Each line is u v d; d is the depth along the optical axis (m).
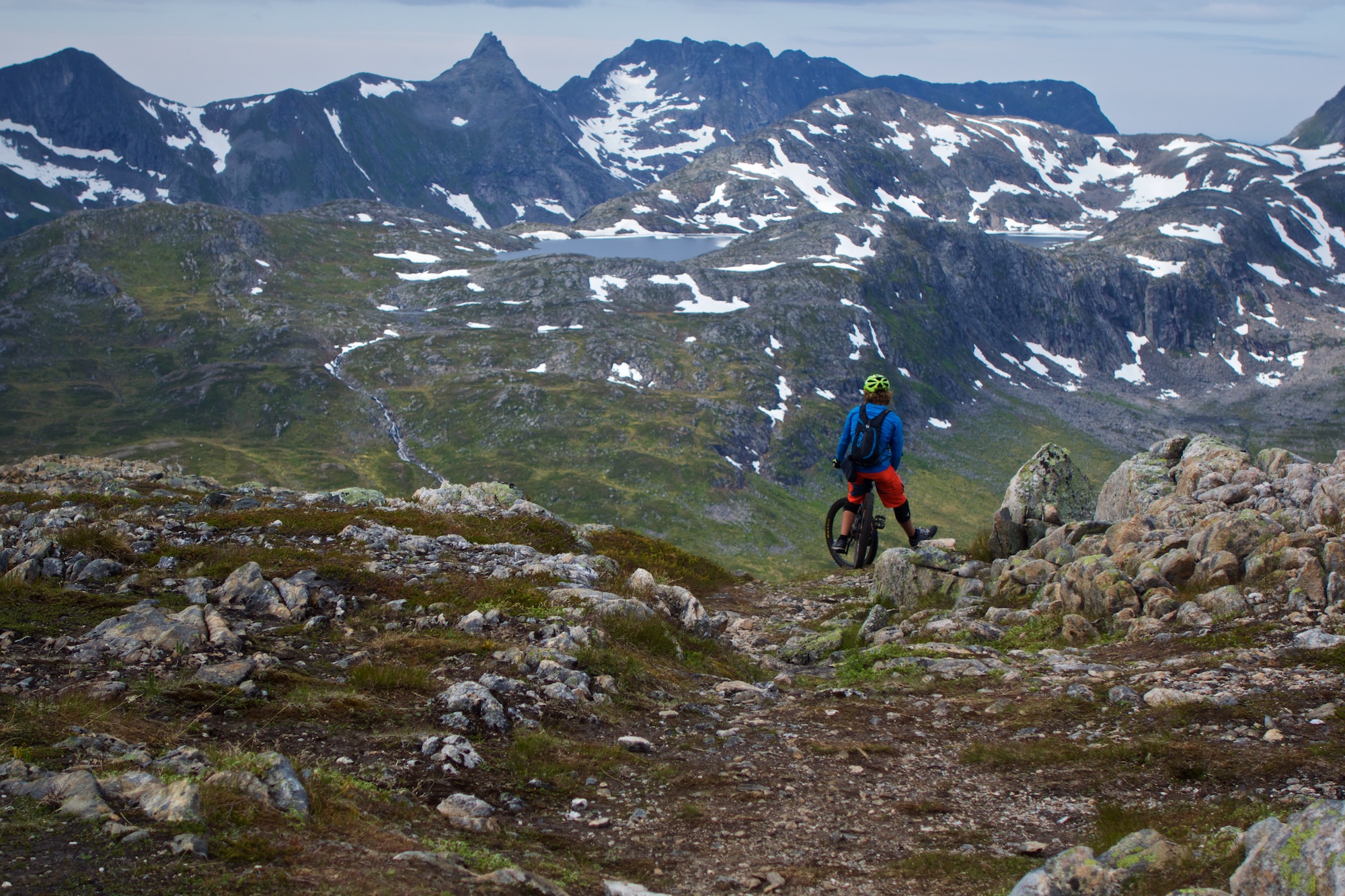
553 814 7.27
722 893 5.94
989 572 18.47
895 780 8.41
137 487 24.67
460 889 4.99
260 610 12.24
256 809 5.62
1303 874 4.52
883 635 16.47
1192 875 5.27
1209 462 18.25
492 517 22.73
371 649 10.95
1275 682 9.59
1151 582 13.84
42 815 5.18
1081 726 9.49
